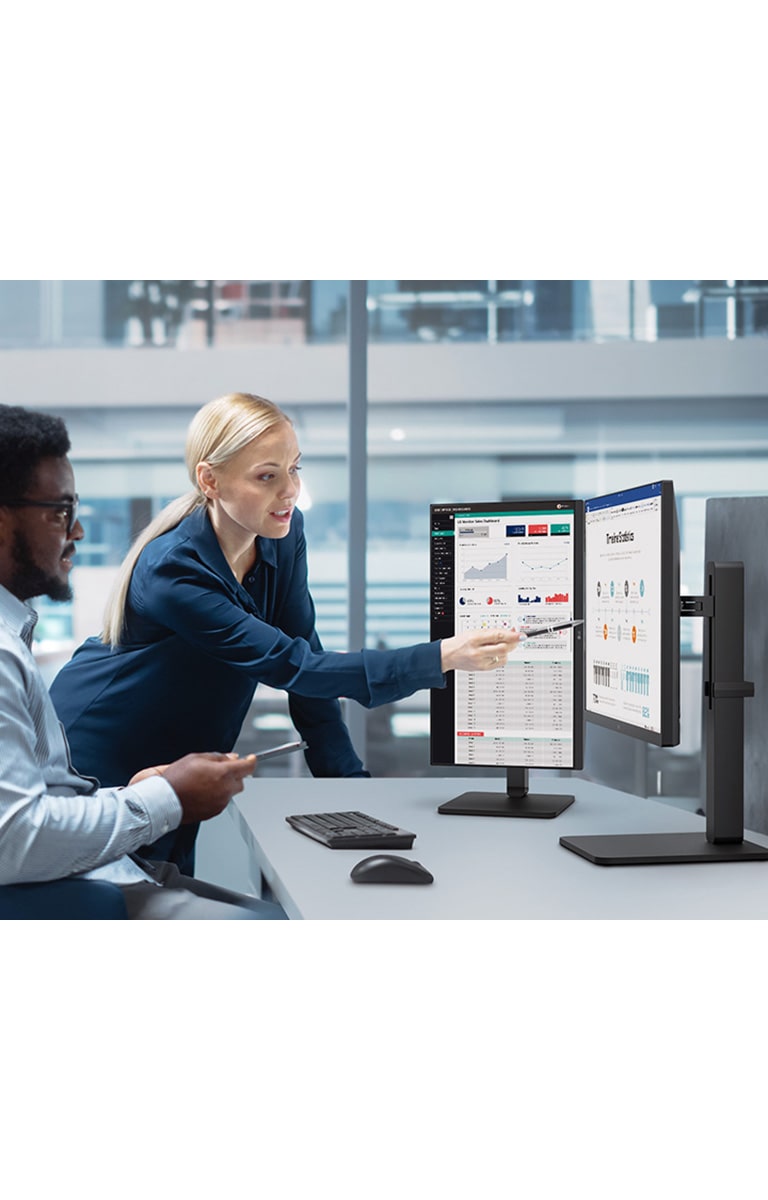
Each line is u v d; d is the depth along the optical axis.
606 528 1.68
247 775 1.46
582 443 3.56
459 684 1.87
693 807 3.26
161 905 1.43
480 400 3.54
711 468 3.59
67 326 3.56
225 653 1.94
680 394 3.58
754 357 3.59
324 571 3.45
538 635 1.82
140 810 1.38
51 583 1.43
